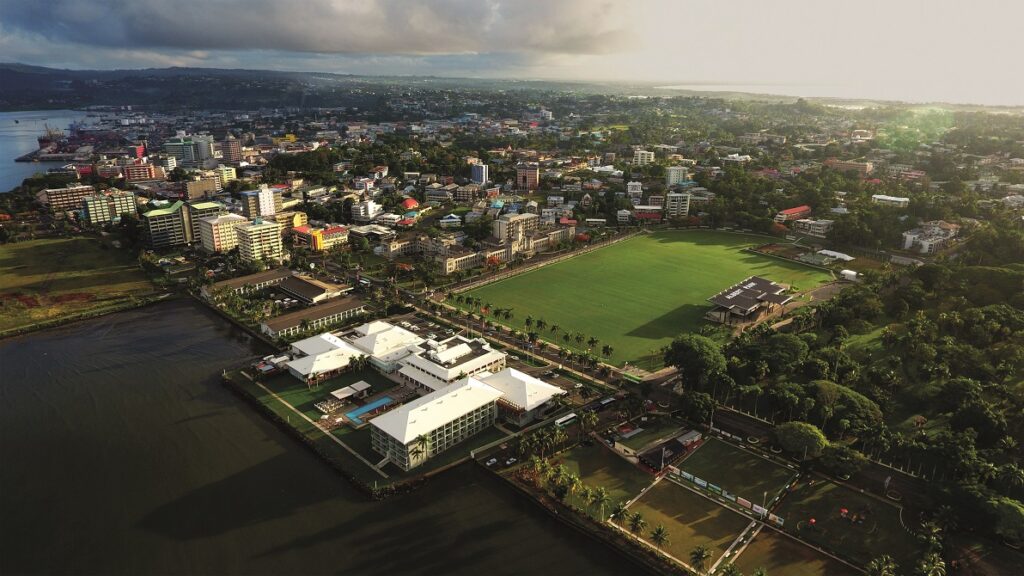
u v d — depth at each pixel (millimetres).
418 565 198750
